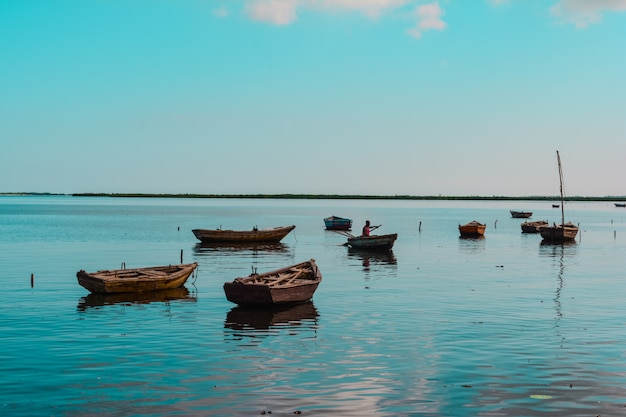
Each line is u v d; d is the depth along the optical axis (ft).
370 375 54.39
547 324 75.66
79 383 51.65
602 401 47.65
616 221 475.31
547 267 143.95
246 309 86.33
